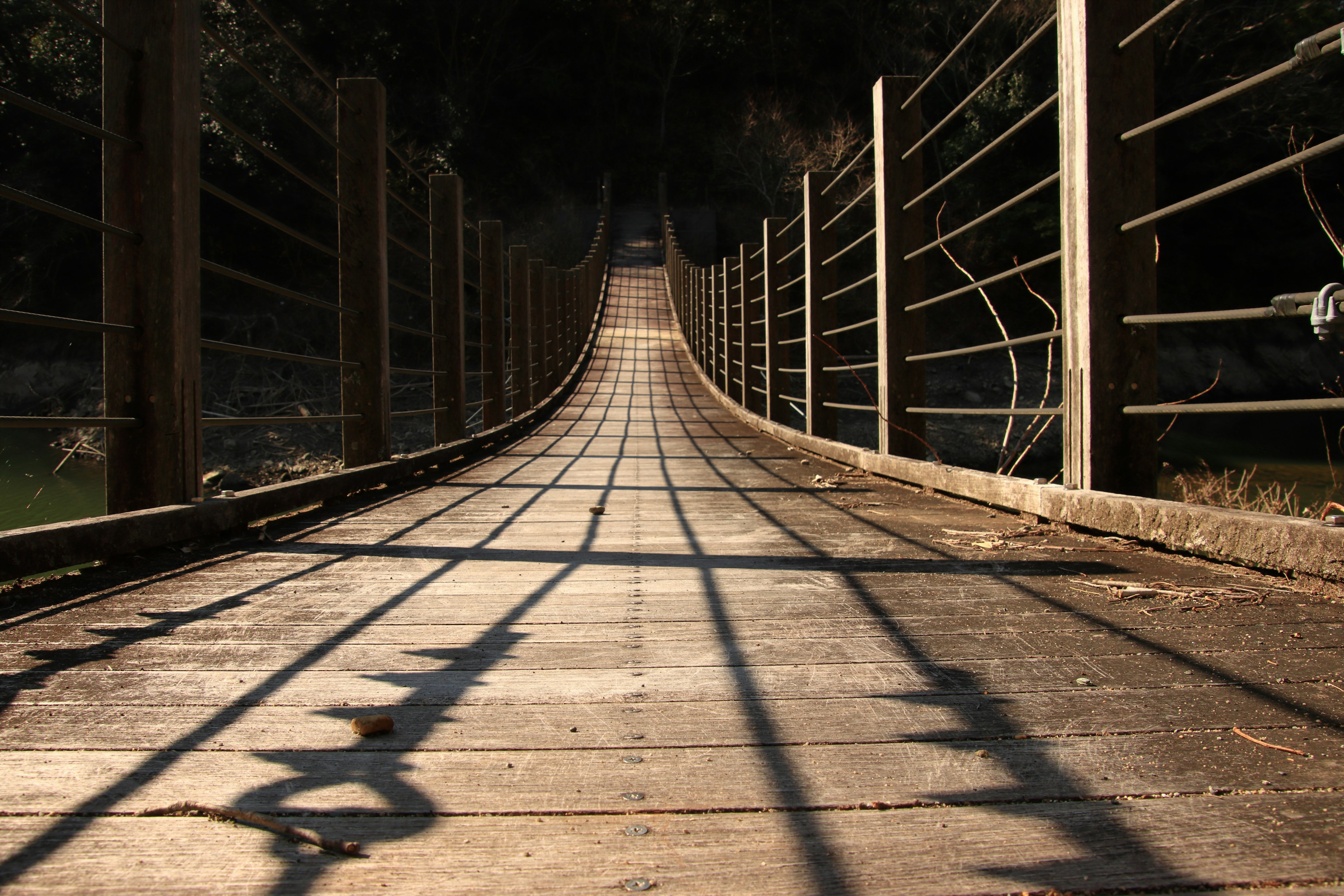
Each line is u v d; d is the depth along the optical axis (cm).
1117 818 79
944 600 162
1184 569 181
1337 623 140
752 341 812
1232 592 160
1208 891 67
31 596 169
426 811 81
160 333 216
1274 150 1841
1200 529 186
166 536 211
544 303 890
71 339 1697
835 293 513
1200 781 86
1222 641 132
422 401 1800
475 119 3316
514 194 3241
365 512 301
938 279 2159
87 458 926
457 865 71
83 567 195
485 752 95
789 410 681
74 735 99
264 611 159
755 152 2872
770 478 402
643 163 4050
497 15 3534
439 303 515
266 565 204
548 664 127
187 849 74
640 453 553
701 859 72
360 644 138
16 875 69
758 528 256
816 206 511
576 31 4119
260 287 273
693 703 110
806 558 207
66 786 86
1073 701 109
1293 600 154
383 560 210
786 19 4084
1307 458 1205
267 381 1672
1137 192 222
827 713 106
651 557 212
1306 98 1573
